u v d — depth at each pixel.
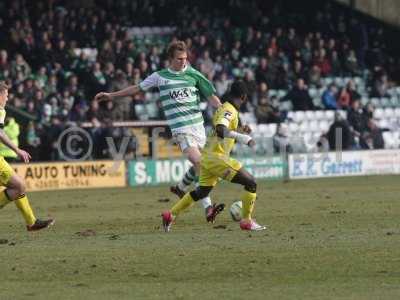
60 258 27.31
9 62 73.50
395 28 94.00
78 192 58.12
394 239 30.06
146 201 49.25
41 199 52.81
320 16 89.56
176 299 21.19
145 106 73.38
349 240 29.95
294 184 61.38
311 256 26.75
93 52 78.38
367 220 36.25
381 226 34.03
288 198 48.44
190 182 36.88
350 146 73.75
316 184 60.78
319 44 85.25
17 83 69.75
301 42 85.62
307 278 23.55
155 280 23.66
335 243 29.28
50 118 67.44
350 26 89.38
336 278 23.50
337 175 69.62
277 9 90.31
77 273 24.88
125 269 25.31
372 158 71.12
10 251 28.95
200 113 36.25
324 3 94.19
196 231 33.44
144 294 21.86
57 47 75.06
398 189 54.12
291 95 78.62
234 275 24.12
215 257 26.88
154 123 67.94
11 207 46.97
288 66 82.94
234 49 81.94
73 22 78.75
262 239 30.59
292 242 29.69
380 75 85.75
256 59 83.06
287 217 37.91
